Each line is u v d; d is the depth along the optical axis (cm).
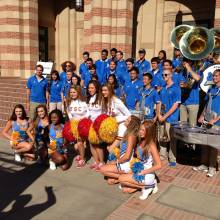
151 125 436
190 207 423
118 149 504
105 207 423
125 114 548
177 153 621
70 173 542
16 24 1310
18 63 1341
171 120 577
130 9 1130
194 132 492
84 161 580
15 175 531
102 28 1125
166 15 1238
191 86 606
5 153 647
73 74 769
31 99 764
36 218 394
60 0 1587
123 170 459
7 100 1044
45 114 593
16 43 1325
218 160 572
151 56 1280
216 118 521
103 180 512
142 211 412
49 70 1093
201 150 562
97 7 1105
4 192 466
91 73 817
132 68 655
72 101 571
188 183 499
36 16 1353
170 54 1248
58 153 549
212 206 426
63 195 457
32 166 575
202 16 1175
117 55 824
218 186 489
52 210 414
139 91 638
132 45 1292
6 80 1212
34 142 593
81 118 563
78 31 1557
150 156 449
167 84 582
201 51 569
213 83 558
